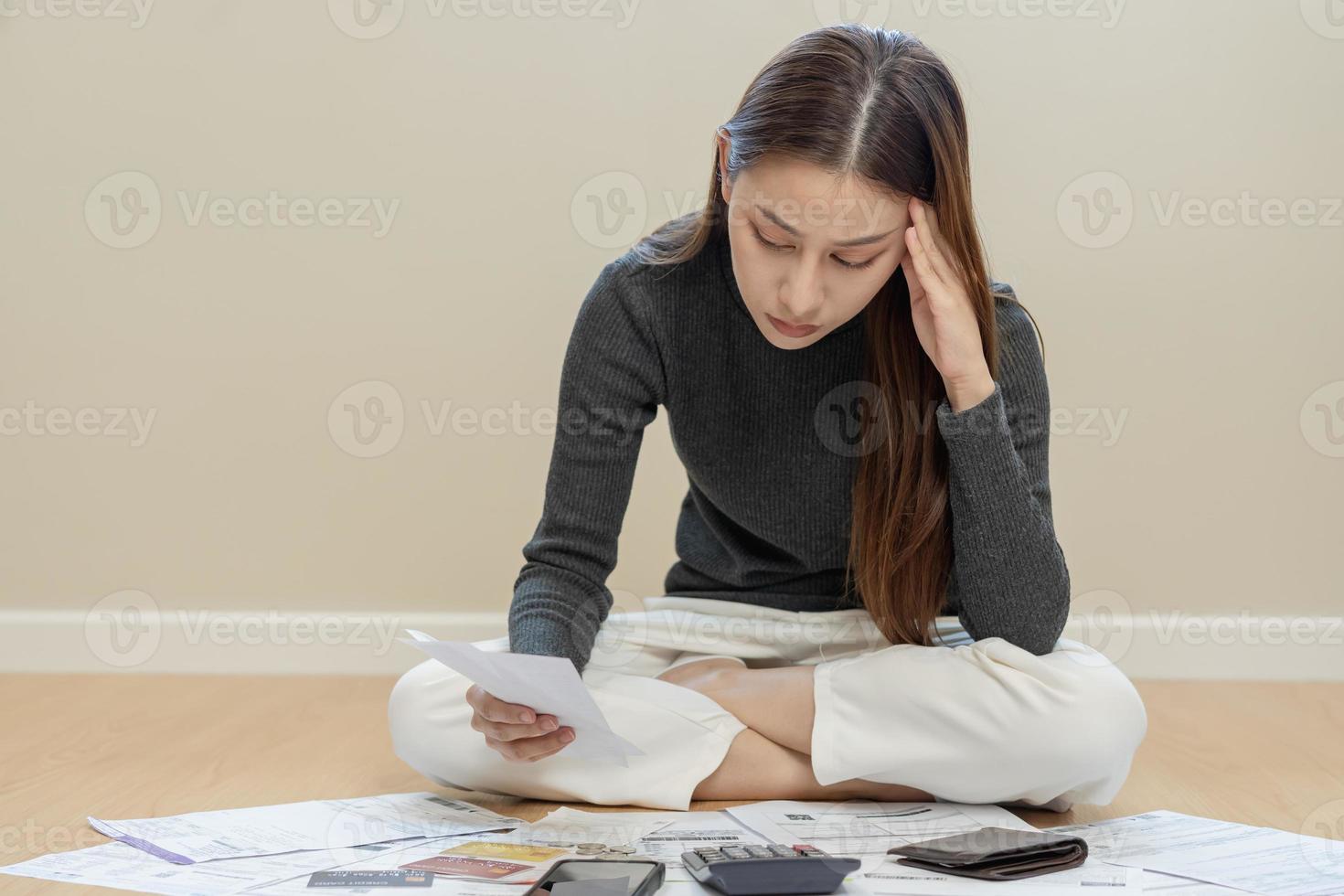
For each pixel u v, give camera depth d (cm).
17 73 236
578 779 126
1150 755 165
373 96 235
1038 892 92
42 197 237
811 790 127
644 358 138
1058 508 236
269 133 236
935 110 116
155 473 238
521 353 237
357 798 130
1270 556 235
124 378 238
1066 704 118
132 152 236
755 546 146
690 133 235
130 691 215
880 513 132
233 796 138
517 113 235
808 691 126
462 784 131
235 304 237
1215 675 234
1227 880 98
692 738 127
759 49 234
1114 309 235
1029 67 233
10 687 219
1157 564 236
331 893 92
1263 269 234
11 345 238
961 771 120
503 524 237
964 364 121
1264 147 233
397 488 237
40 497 238
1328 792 143
